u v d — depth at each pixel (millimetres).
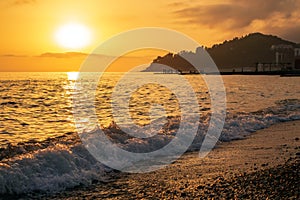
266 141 13969
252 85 67125
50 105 35906
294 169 8969
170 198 7488
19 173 8484
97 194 8016
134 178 9250
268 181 8109
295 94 41438
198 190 7898
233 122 17703
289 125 18234
